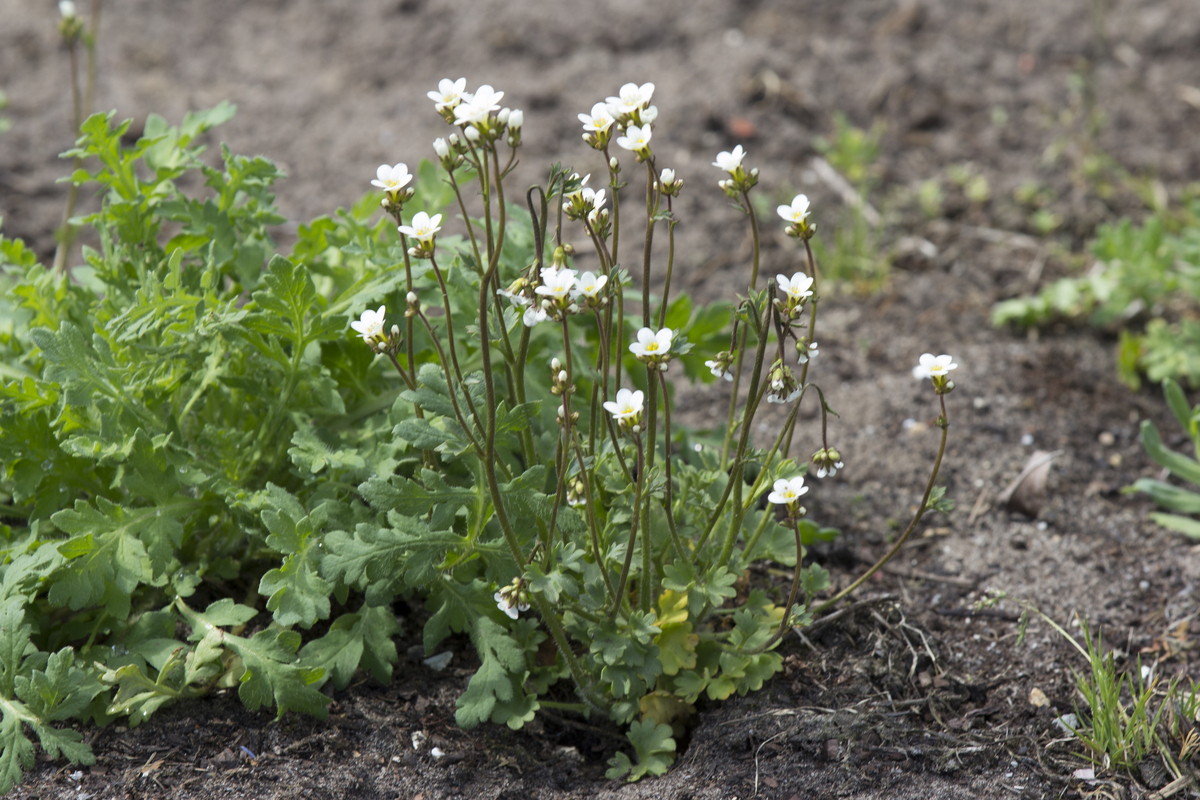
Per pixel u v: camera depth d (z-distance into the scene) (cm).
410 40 786
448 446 304
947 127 711
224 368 373
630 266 604
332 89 742
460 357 397
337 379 391
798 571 322
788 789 320
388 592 326
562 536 339
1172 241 557
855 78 747
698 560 357
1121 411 517
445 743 338
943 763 330
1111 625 397
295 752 327
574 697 367
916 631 384
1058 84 742
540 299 279
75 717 328
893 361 547
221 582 378
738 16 802
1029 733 349
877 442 493
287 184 654
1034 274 600
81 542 328
